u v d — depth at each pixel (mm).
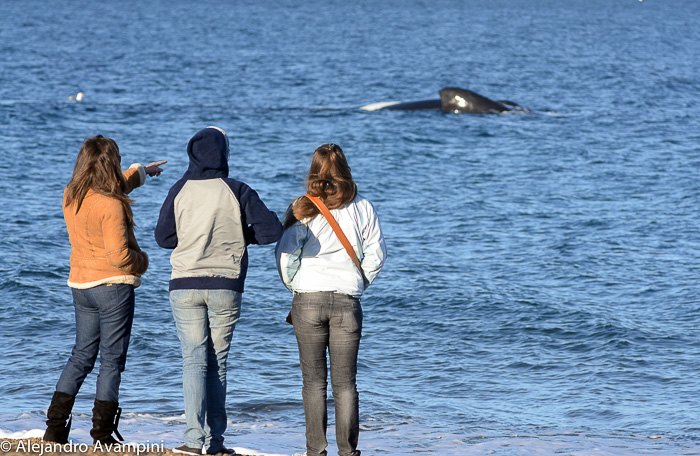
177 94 148625
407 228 65188
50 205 68500
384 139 105938
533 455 26312
